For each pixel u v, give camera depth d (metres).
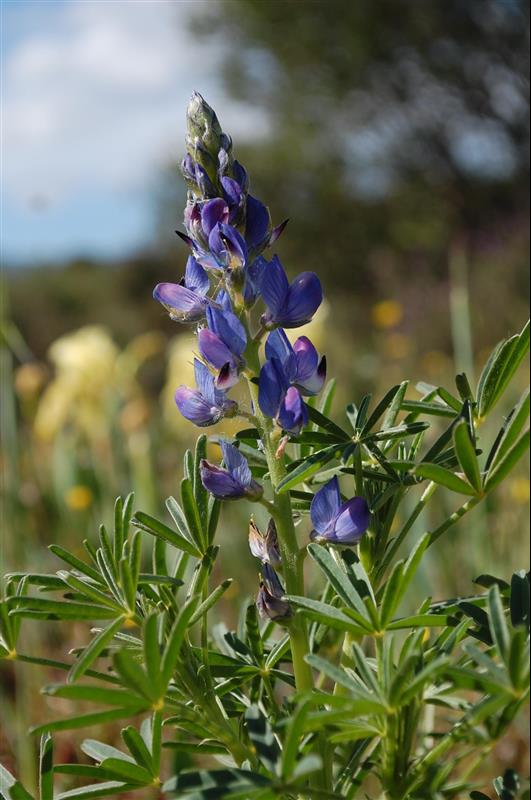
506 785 0.34
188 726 0.36
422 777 0.34
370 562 0.37
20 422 0.91
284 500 0.36
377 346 1.75
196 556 0.36
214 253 0.36
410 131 4.08
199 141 0.37
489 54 3.84
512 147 3.93
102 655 0.37
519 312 2.02
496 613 0.33
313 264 4.23
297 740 0.32
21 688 0.56
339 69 4.03
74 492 0.83
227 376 0.36
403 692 0.32
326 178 4.23
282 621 0.36
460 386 0.36
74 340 1.05
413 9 3.86
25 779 0.53
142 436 0.94
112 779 0.35
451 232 3.95
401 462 0.36
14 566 0.74
